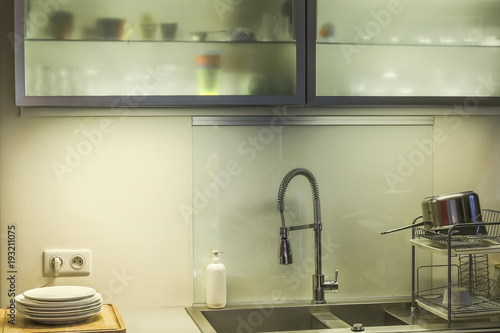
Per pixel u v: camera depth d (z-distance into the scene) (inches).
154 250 89.2
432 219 84.8
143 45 81.8
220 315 87.5
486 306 83.6
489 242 85.4
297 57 82.5
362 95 85.6
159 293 89.4
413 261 92.0
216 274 87.8
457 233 82.7
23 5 77.9
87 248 87.7
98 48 80.9
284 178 89.7
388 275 94.7
